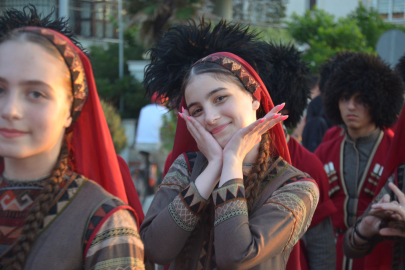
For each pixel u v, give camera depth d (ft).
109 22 32.14
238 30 6.75
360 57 9.78
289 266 5.71
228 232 4.58
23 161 3.82
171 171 5.72
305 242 8.16
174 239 4.88
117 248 3.66
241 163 5.01
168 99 7.09
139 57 50.29
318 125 13.02
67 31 5.98
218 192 4.81
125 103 45.42
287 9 52.29
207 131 5.27
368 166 9.43
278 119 5.04
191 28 6.88
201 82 5.15
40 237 3.60
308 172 8.10
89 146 4.34
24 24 5.61
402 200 6.45
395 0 52.34
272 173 5.32
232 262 4.49
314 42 37.47
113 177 4.38
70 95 3.86
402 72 12.44
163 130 23.72
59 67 3.68
